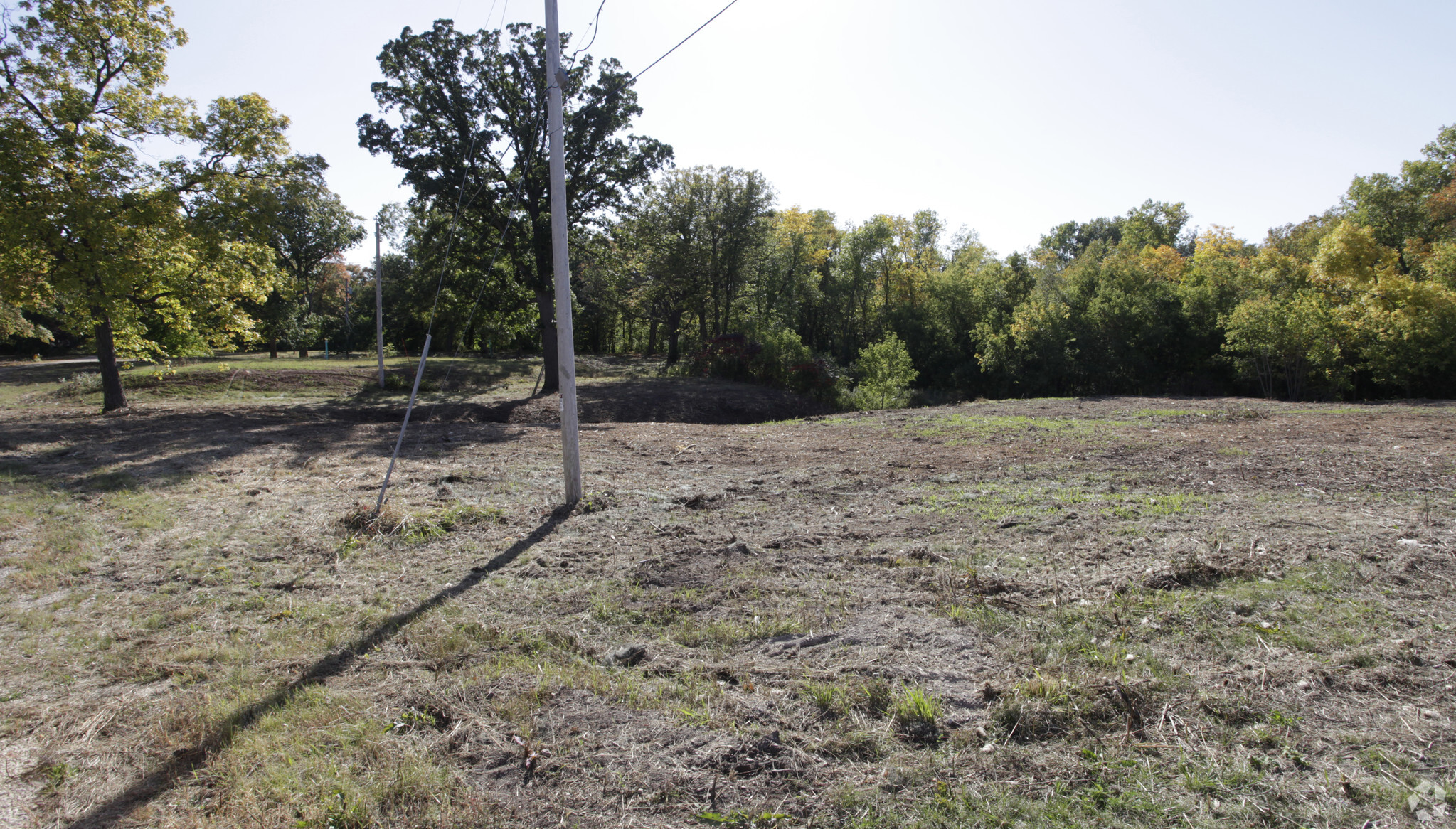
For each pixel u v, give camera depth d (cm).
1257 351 2425
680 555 626
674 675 407
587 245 2823
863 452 1219
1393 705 337
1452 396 2167
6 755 344
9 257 1520
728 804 294
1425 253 3066
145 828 290
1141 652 401
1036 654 405
